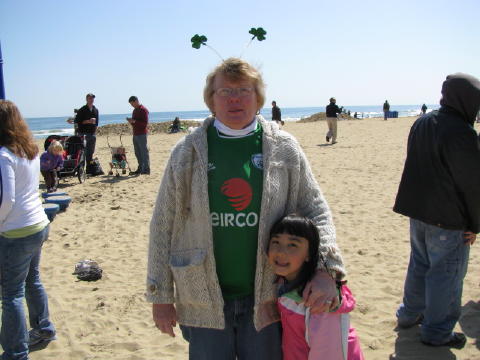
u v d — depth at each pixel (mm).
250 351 2068
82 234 6547
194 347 2066
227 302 2037
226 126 2033
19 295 3021
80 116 11445
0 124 2855
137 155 11703
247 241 1973
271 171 1959
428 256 3195
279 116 20812
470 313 3764
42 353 3443
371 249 5547
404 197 3180
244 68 1960
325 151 15781
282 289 2072
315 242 1958
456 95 2859
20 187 2908
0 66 4918
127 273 5039
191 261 1969
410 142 3148
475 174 2785
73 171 10359
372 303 4066
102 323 3887
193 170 1984
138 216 7484
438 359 3139
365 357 3219
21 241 2924
